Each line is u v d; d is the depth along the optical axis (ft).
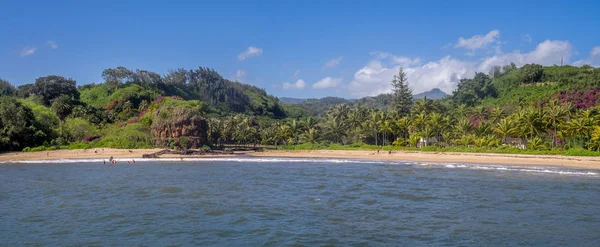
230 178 191.93
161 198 141.79
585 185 161.89
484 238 93.66
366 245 89.30
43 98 506.07
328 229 101.76
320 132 438.40
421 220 109.60
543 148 285.23
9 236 98.32
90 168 243.60
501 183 169.37
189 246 89.66
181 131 370.32
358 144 389.39
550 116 292.61
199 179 188.75
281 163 275.80
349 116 442.50
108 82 629.10
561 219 109.50
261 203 132.57
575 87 444.14
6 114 351.67
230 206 128.26
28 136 353.92
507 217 111.96
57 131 382.63
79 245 91.30
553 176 189.67
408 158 298.15
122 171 224.94
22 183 179.22
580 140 302.45
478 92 586.04
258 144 478.59
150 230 102.12
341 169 231.30
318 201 135.23
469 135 338.54
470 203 130.11
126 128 391.04
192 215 116.88
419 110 423.64
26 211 123.95
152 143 372.79
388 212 119.03
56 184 175.22
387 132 406.62
